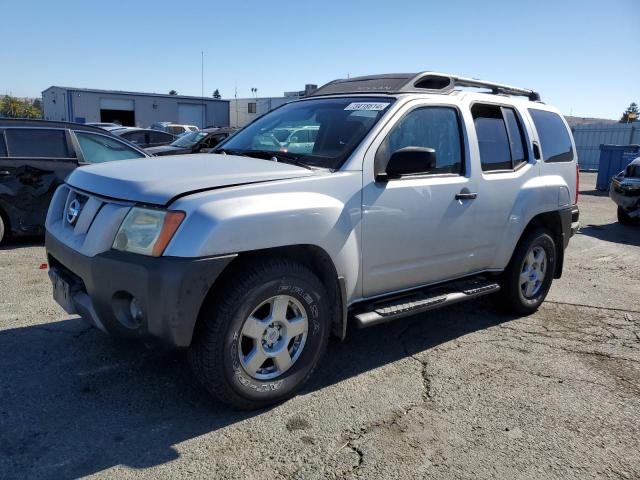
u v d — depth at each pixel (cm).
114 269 305
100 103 4800
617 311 570
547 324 522
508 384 390
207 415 330
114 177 339
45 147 738
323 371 398
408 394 368
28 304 504
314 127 413
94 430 309
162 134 1778
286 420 329
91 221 331
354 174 363
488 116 480
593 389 388
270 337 336
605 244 953
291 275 331
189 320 295
